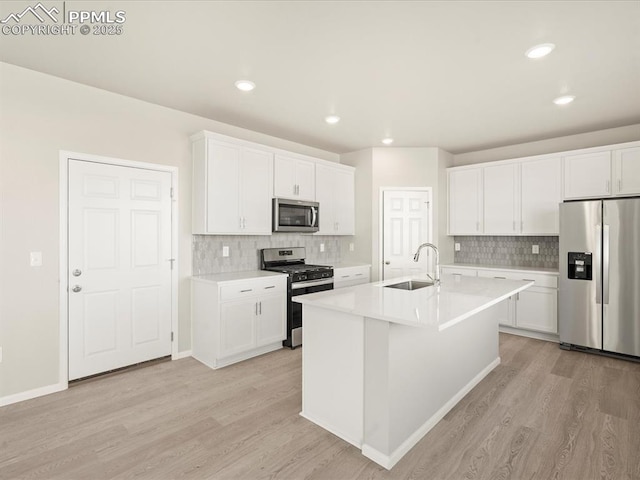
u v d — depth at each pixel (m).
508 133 4.21
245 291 3.39
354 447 2.04
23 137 2.58
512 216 4.46
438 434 2.17
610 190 3.75
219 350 3.19
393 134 4.28
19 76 2.56
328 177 4.69
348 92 3.02
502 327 4.45
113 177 3.03
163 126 3.34
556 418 2.34
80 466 1.86
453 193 5.00
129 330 3.15
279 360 3.44
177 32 2.12
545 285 4.02
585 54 2.37
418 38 2.18
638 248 3.32
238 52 2.36
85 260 2.88
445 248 5.05
